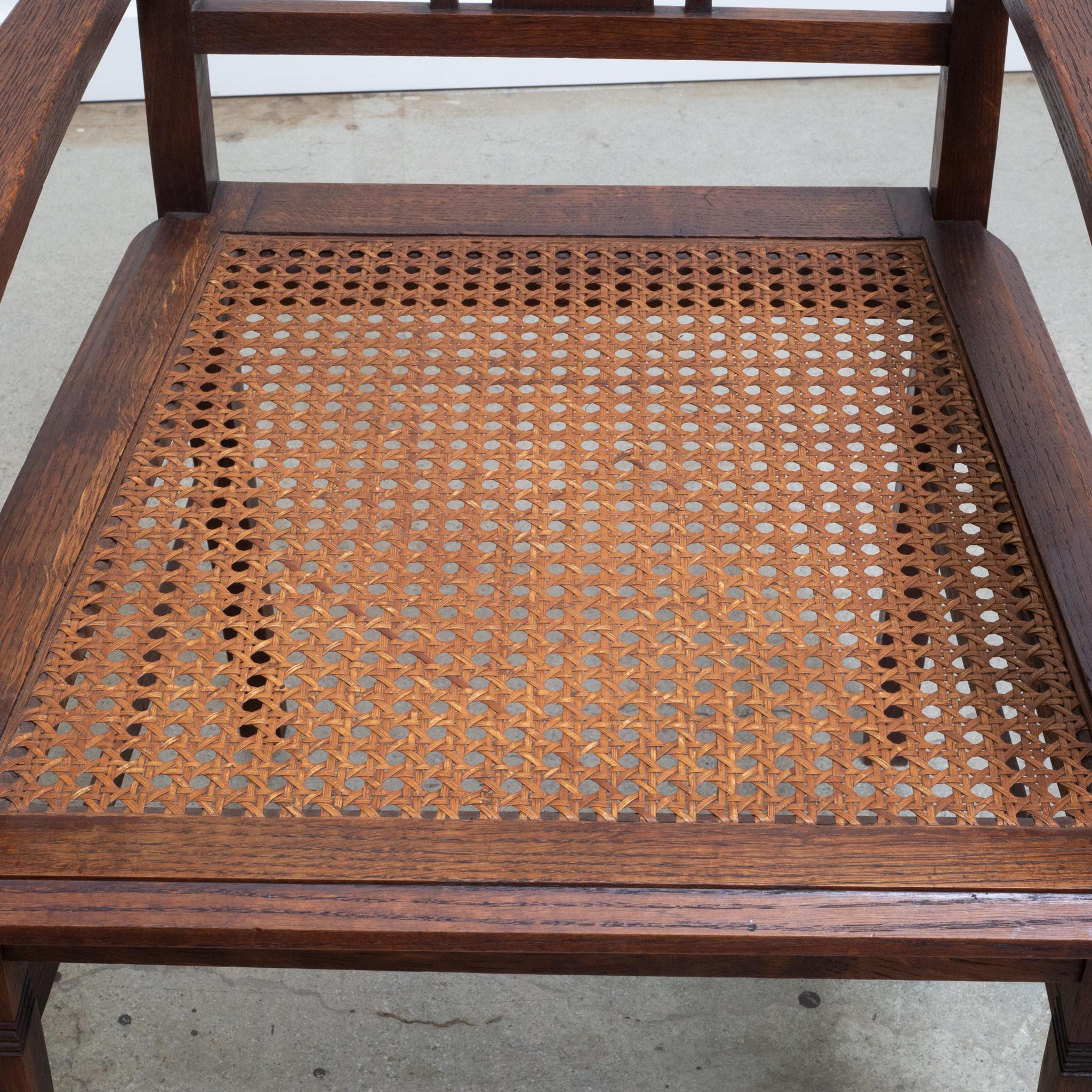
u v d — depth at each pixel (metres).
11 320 1.75
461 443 0.97
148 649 0.72
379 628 0.73
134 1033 1.07
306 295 0.93
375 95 2.27
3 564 0.75
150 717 0.69
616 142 2.14
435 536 0.78
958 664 1.37
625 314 0.92
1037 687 0.71
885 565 0.76
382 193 1.02
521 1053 1.06
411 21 0.96
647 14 0.95
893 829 0.64
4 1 2.13
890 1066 1.06
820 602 0.74
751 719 0.69
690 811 0.65
